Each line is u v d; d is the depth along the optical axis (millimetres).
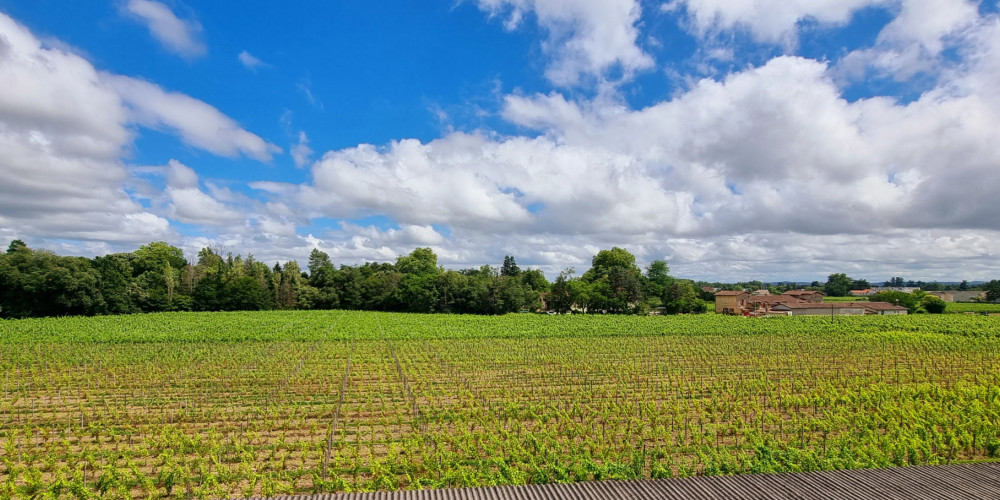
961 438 20922
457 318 90062
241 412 26484
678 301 104562
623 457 19719
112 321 75875
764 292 167875
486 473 16547
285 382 34281
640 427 22984
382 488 16359
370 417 25766
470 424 24625
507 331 65688
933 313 101625
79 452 20516
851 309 104750
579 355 46281
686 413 25922
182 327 68750
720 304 111562
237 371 37688
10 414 25891
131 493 16594
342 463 18688
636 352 48438
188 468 17844
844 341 56469
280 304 117188
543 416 24516
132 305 93750
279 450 20875
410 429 24125
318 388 32656
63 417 25797
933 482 12688
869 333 63875
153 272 111312
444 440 21469
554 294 107688
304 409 27141
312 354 46344
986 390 29297
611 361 43281
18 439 22062
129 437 21875
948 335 61312
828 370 39375
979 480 12750
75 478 16281
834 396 28328
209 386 33062
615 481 12828
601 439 22484
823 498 11875
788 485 12562
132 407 27984
